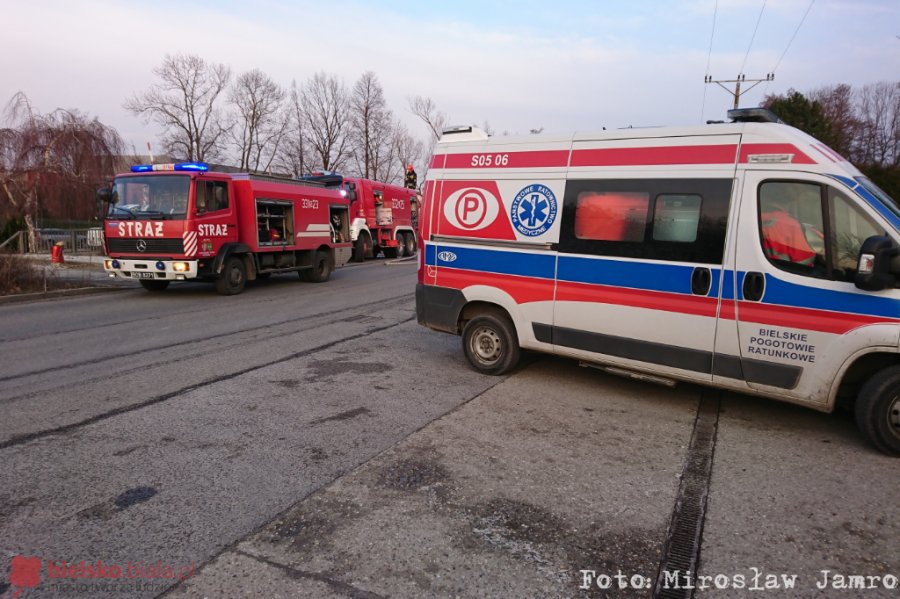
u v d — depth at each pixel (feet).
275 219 44.88
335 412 16.22
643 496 11.65
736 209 14.97
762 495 11.78
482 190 19.76
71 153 68.39
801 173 14.20
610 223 17.04
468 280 20.22
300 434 14.55
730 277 15.06
